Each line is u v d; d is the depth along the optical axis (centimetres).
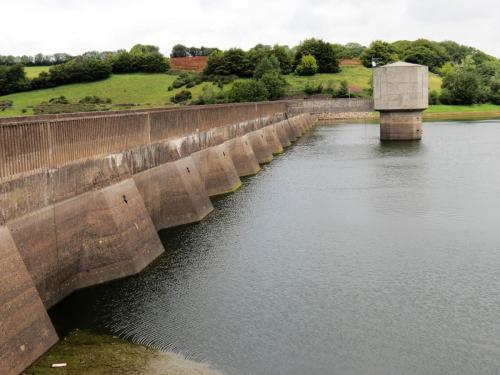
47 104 15725
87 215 3291
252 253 3838
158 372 2311
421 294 3109
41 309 2489
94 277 3284
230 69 19675
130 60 19925
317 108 12525
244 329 2717
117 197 3497
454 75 18775
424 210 4962
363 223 4572
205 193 5062
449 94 18388
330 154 8931
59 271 3031
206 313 2895
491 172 6775
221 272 3481
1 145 2539
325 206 5191
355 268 3531
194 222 4659
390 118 10494
